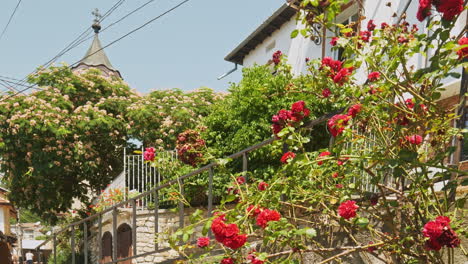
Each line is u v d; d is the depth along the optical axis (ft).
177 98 46.88
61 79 47.75
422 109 7.44
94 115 44.65
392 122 8.13
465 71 7.76
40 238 112.06
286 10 37.58
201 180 24.97
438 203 7.42
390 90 8.14
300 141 8.84
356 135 8.47
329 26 8.91
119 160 51.29
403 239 7.82
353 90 9.01
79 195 50.72
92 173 46.70
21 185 46.19
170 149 41.78
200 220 8.97
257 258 7.70
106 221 34.35
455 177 7.75
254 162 25.70
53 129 40.73
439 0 6.73
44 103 43.11
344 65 8.10
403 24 10.94
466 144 7.56
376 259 9.91
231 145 26.32
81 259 46.52
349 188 9.20
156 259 27.89
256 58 46.21
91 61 85.81
